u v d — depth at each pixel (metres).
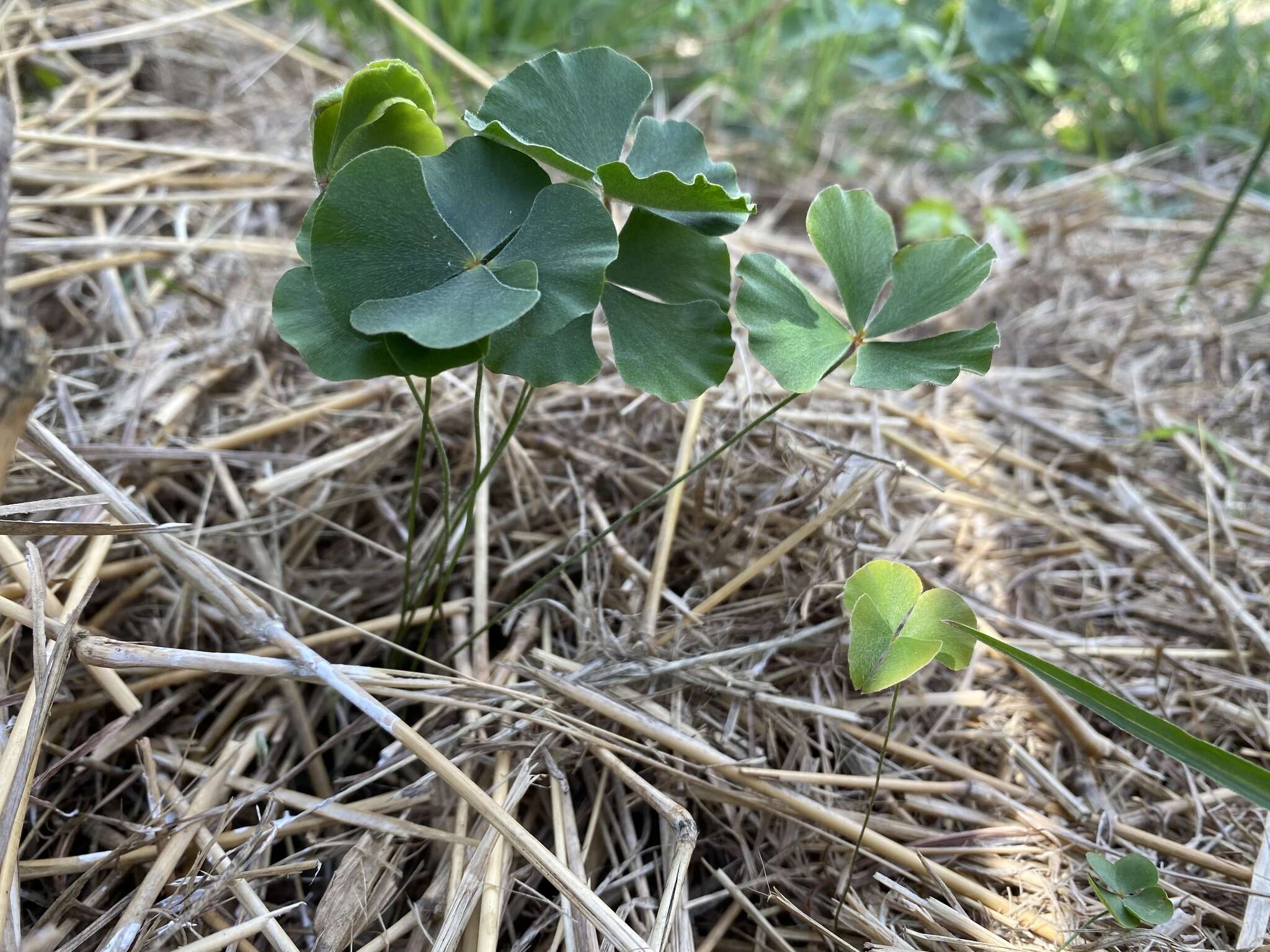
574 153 0.13
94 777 0.15
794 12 0.45
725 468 0.19
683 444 0.20
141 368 0.22
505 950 0.14
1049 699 0.18
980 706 0.18
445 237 0.11
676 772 0.15
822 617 0.19
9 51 0.27
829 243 0.13
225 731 0.16
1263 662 0.20
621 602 0.18
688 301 0.13
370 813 0.14
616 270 0.13
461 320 0.10
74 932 0.13
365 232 0.11
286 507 0.20
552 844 0.15
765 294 0.13
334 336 0.12
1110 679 0.19
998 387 0.28
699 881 0.15
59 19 0.30
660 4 0.44
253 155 0.28
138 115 0.29
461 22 0.40
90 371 0.22
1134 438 0.27
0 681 0.14
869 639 0.12
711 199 0.11
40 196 0.25
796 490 0.19
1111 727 0.19
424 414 0.13
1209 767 0.12
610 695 0.16
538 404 0.22
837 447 0.18
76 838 0.15
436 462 0.21
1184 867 0.16
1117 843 0.16
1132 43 0.49
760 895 0.15
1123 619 0.21
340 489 0.20
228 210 0.28
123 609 0.17
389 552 0.18
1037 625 0.20
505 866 0.13
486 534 0.19
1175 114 0.46
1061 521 0.23
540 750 0.15
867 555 0.19
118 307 0.23
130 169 0.27
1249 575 0.22
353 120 0.12
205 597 0.16
